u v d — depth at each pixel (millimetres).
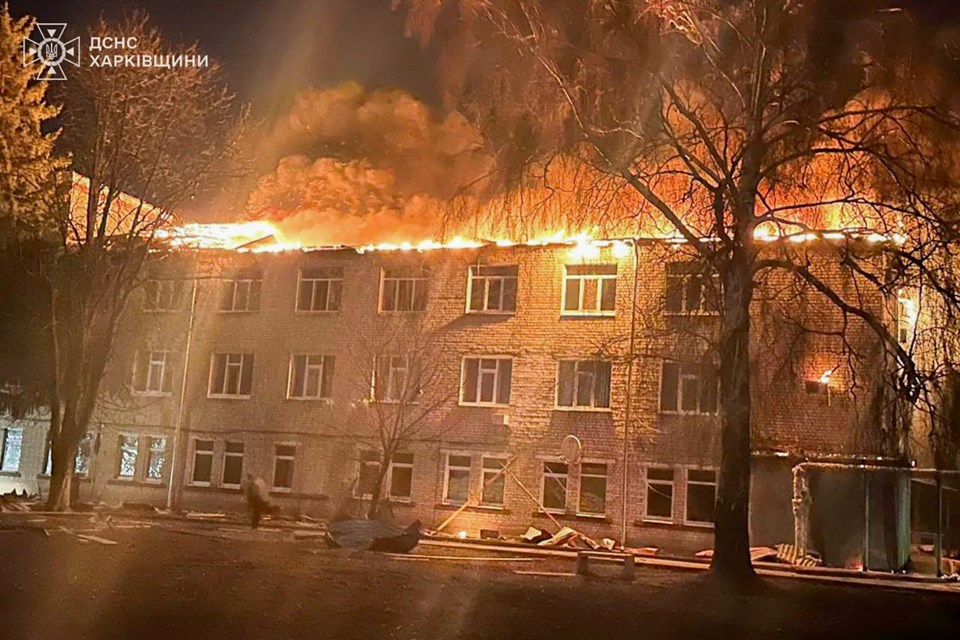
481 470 30812
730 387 17219
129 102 28609
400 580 15211
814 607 15672
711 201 18031
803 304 18125
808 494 25156
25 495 34406
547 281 31188
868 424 17875
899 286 16234
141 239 30812
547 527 29484
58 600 11445
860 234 16938
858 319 24109
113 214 33469
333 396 33375
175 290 36281
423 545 24469
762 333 18391
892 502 24859
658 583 17969
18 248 30922
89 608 11094
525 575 18078
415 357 32031
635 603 14609
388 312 33344
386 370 33000
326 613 11781
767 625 13539
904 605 16938
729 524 16938
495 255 31984
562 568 20500
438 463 31328
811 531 25391
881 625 14320
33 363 32781
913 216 16109
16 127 31672
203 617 11023
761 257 20078
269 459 33844
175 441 35094
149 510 31734
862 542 24891
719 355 17750
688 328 20422
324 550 20328
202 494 34469
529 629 11711
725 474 17094
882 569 24578
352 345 33406
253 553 18672
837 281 23984
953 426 16781
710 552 26016
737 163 17219
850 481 25438
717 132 17641
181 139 29562
